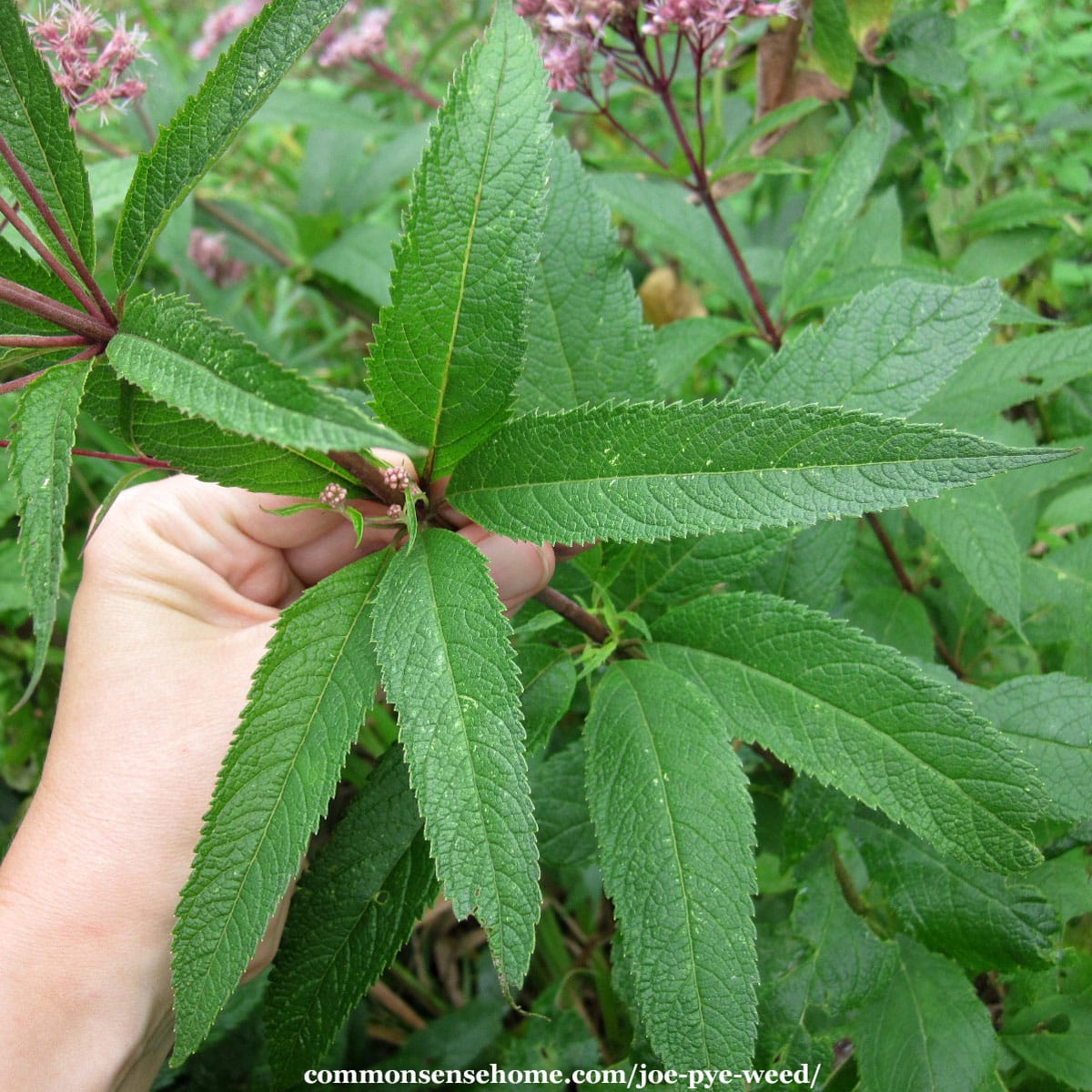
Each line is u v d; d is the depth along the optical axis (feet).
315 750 1.01
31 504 0.84
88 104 1.43
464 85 0.98
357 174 2.69
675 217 1.90
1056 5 2.21
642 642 1.30
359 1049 1.97
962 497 1.57
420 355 1.02
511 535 1.02
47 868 1.26
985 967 1.39
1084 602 1.66
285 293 3.07
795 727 1.17
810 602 1.52
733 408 0.95
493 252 0.99
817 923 1.45
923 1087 1.38
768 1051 1.40
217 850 0.99
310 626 1.04
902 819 1.12
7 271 0.98
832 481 0.91
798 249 1.78
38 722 2.15
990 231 2.03
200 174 0.96
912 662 1.13
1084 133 2.36
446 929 2.26
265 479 1.04
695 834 1.10
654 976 1.07
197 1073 1.82
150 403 0.97
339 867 1.29
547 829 1.49
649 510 0.97
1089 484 1.81
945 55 1.85
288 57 0.96
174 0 4.44
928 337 1.22
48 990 1.24
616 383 1.36
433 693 0.95
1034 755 1.33
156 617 1.31
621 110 3.05
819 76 1.96
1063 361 1.58
